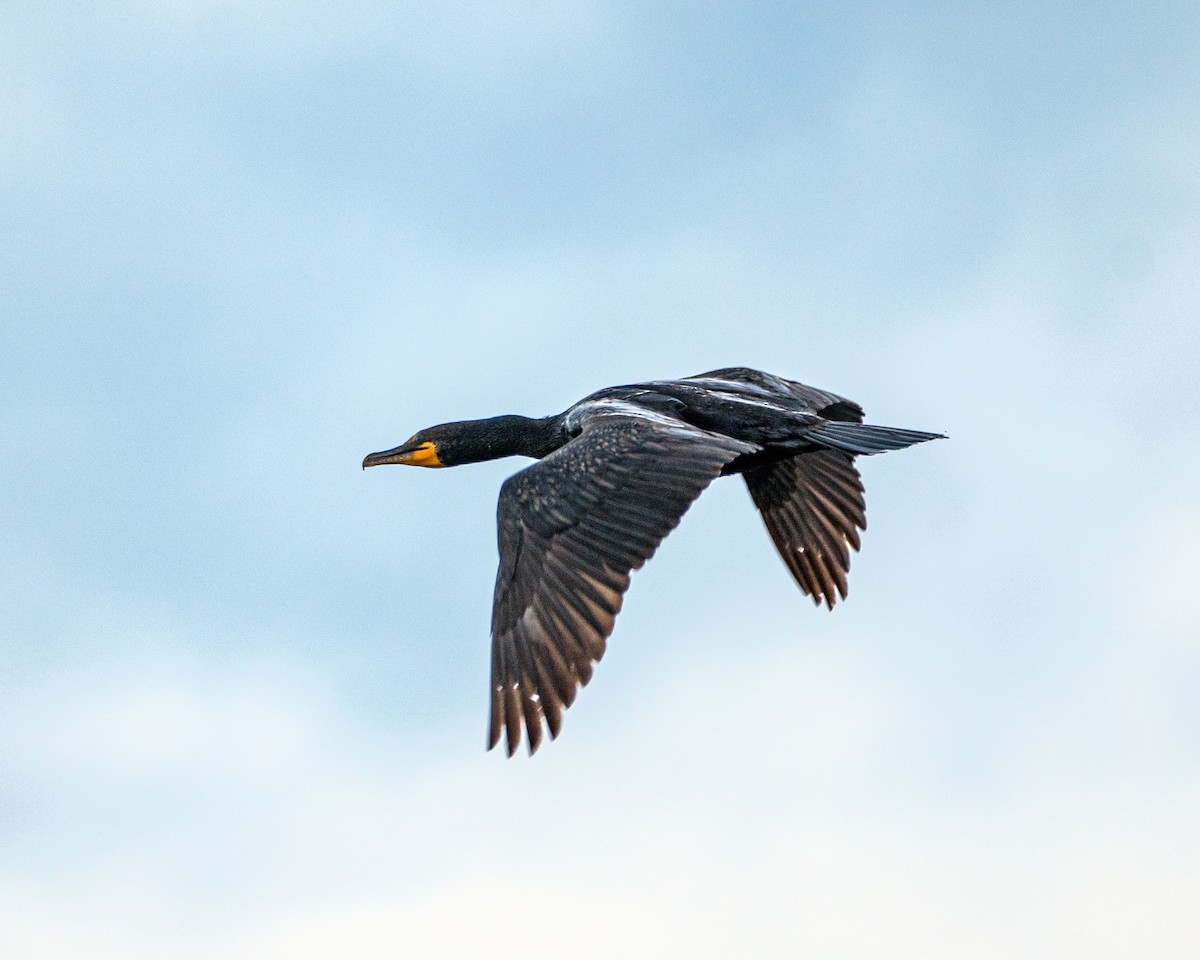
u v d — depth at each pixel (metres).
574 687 13.09
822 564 17.94
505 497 14.16
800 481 18.16
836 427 15.97
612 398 16.62
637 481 13.78
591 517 13.71
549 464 14.21
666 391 16.69
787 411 16.20
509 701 13.31
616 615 13.20
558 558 13.63
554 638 13.34
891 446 15.53
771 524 18.27
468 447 18.61
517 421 18.59
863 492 17.88
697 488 13.61
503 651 13.53
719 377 17.73
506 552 13.91
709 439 14.26
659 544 13.42
